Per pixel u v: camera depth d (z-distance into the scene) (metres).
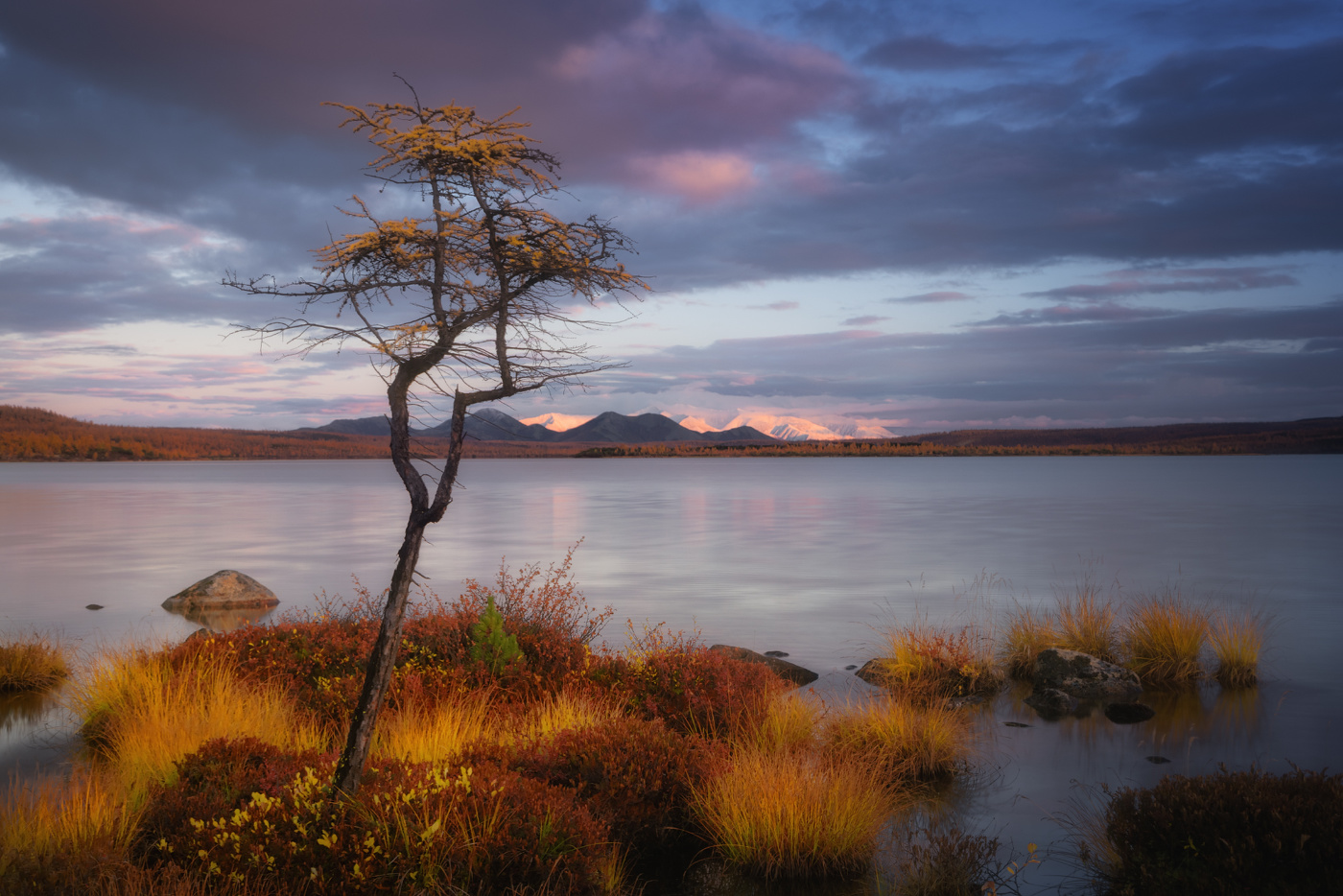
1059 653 9.87
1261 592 16.98
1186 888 4.37
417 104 4.39
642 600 16.62
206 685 7.79
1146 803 4.94
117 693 8.03
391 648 4.61
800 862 5.01
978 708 8.86
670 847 5.41
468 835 4.55
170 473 152.88
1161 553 24.41
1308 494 58.50
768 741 7.11
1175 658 10.16
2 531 33.72
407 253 4.40
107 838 4.57
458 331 4.32
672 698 7.89
